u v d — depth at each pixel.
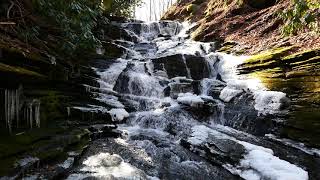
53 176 4.59
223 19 14.05
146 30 15.21
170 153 6.14
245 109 7.72
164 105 8.66
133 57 11.76
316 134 6.19
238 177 5.24
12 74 5.30
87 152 5.83
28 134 5.54
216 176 5.26
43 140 5.54
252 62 9.29
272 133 6.89
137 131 7.36
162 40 14.27
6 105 5.47
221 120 7.92
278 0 13.15
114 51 11.52
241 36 12.20
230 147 6.16
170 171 5.37
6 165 4.43
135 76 9.70
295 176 4.96
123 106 8.34
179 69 10.58
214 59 10.87
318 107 6.59
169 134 7.28
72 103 7.42
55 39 7.82
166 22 15.93
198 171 5.42
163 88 9.66
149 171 5.30
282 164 5.35
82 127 6.73
